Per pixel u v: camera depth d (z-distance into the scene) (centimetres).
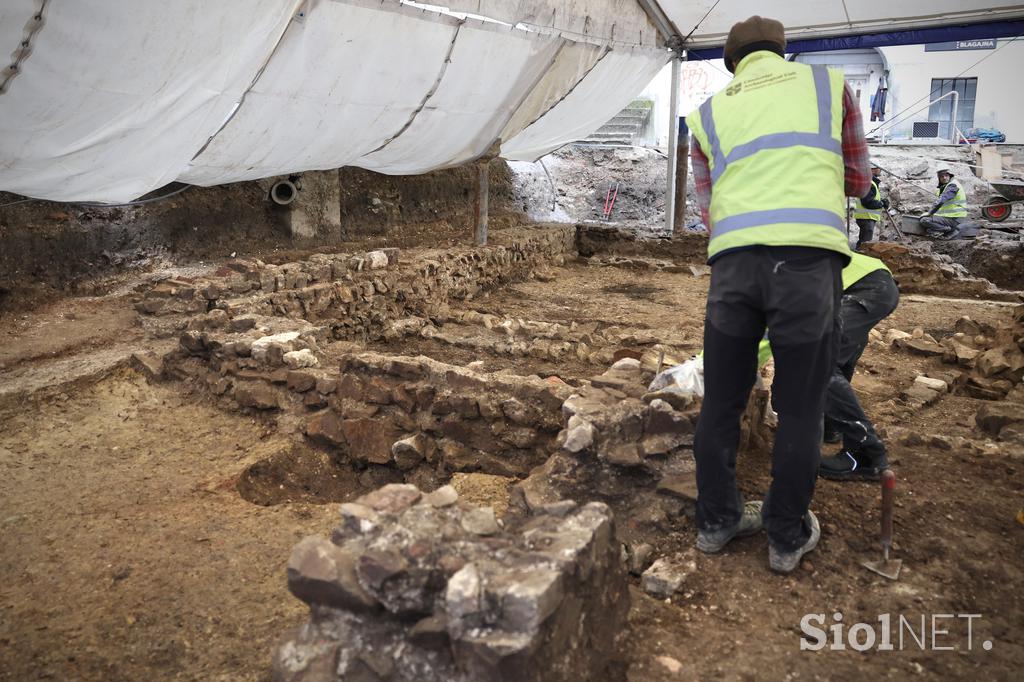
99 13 426
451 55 702
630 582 256
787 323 223
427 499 220
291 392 443
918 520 280
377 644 187
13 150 473
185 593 273
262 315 588
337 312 721
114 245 746
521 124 924
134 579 282
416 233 1121
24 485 367
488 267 982
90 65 448
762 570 254
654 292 991
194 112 538
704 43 1124
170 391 489
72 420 446
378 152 786
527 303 923
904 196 1482
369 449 409
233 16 489
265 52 541
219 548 304
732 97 240
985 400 488
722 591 244
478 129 863
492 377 389
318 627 196
